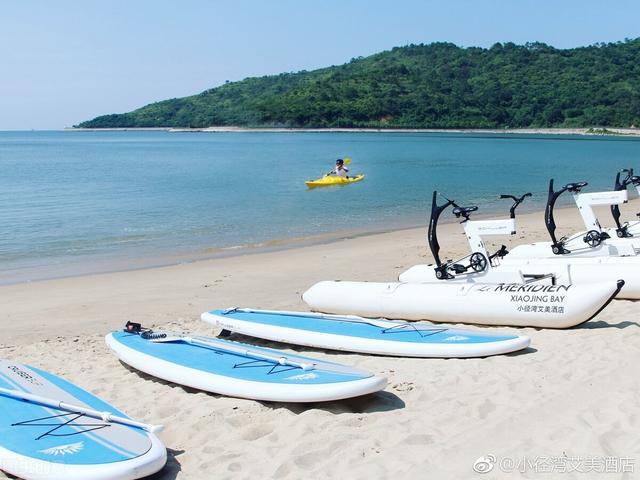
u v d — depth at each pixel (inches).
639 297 381.7
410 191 1166.3
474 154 2468.0
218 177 1487.5
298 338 323.9
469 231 383.9
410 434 207.9
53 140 5546.3
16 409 227.0
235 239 705.0
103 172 1670.8
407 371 275.9
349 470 187.9
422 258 564.7
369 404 239.5
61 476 182.5
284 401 240.5
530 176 1489.9
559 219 820.0
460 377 261.3
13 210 922.1
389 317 380.2
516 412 221.3
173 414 246.4
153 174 1593.3
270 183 1328.7
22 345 355.9
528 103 5787.4
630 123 5152.6
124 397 266.4
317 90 6363.2
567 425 207.6
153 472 189.8
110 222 816.3
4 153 2903.5
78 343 355.6
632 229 516.1
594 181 1357.0
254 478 189.9
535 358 281.0
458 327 345.1
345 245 654.5
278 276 516.4
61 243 682.2
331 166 1836.9
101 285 502.9
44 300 459.5
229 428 226.7
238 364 272.7
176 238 711.1
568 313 320.2
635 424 204.8
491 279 379.6
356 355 307.7
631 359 269.0
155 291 478.6
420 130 5866.1
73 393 245.6
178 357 287.4
